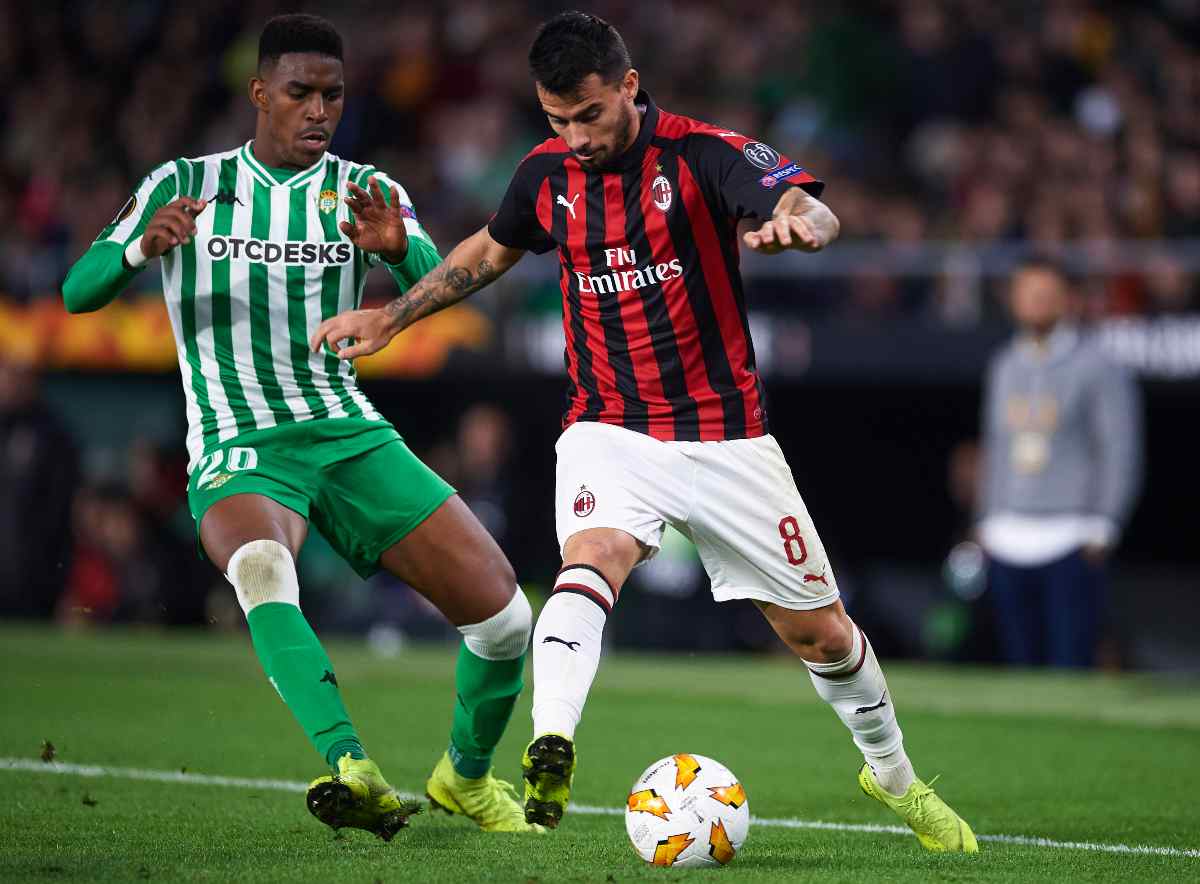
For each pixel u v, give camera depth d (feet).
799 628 51.16
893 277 154.40
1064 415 111.65
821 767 76.89
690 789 46.98
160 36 217.56
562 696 46.21
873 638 156.46
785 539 50.44
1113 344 142.51
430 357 157.07
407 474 55.42
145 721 89.71
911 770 53.06
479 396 179.32
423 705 100.99
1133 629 169.27
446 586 54.80
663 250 50.08
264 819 57.67
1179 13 185.26
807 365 151.94
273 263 54.80
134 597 155.33
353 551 55.77
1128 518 172.86
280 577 50.88
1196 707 99.71
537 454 179.22
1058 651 114.01
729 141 49.39
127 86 215.31
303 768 72.84
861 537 179.11
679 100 189.57
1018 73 180.24
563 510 50.78
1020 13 185.57
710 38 195.21
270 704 98.68
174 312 55.31
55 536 157.07
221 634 149.28
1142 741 86.89
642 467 50.29
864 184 172.24
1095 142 168.66
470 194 185.26
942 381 150.92
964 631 143.02
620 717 96.99
